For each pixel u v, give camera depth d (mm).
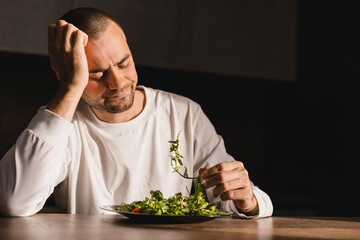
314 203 3352
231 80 3414
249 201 1144
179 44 3117
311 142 3475
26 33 2783
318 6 3338
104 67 1209
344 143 3219
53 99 1158
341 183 3209
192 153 1517
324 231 937
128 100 1278
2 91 3125
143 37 3031
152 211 990
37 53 2803
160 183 1451
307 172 3490
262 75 3318
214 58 3199
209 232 864
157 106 1495
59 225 939
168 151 1479
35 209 1142
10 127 3135
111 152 1412
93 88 1246
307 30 3402
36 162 1106
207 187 1093
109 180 1417
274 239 792
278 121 3725
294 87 3576
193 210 1011
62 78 1198
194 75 3293
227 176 1087
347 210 3146
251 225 1011
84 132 1412
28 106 3178
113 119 1405
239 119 3719
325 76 3326
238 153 3701
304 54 3420
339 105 3264
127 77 1253
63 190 1437
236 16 3262
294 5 3430
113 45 1216
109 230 866
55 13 2838
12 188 1097
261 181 3746
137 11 3014
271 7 3361
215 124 3660
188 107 1551
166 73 3250
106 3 2941
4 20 2744
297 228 977
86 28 1212
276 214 3146
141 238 765
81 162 1412
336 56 3271
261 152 3760
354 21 3186
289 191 3598
